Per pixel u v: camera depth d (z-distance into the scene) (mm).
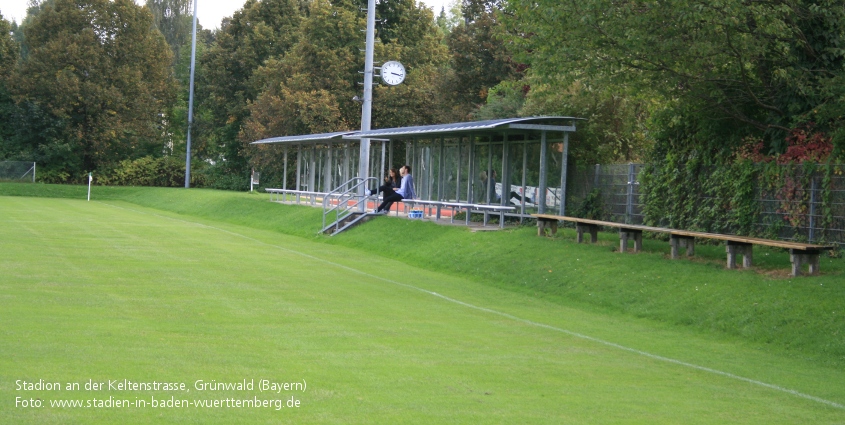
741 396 12727
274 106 72812
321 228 41312
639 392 12555
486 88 67562
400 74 44750
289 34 88500
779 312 18016
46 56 85625
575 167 35562
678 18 22828
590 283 23188
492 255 28531
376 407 10656
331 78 74375
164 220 48938
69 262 25219
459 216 40969
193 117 91812
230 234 40188
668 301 20484
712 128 27672
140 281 21828
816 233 23516
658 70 25234
